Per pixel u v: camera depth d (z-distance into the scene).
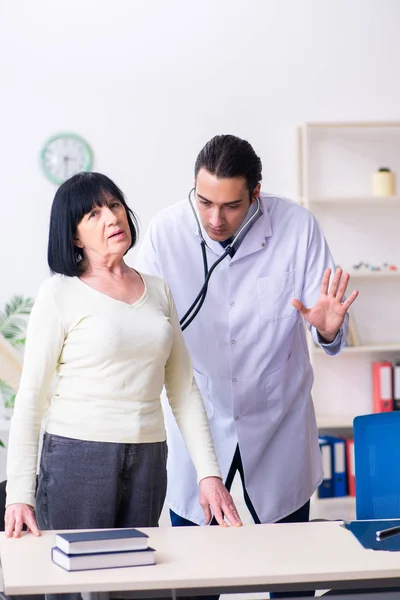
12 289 4.61
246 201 2.12
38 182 4.62
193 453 1.95
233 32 4.76
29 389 1.81
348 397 4.92
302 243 2.36
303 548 1.63
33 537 1.68
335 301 2.07
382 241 4.93
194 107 4.73
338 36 4.86
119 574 1.45
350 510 4.50
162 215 2.39
